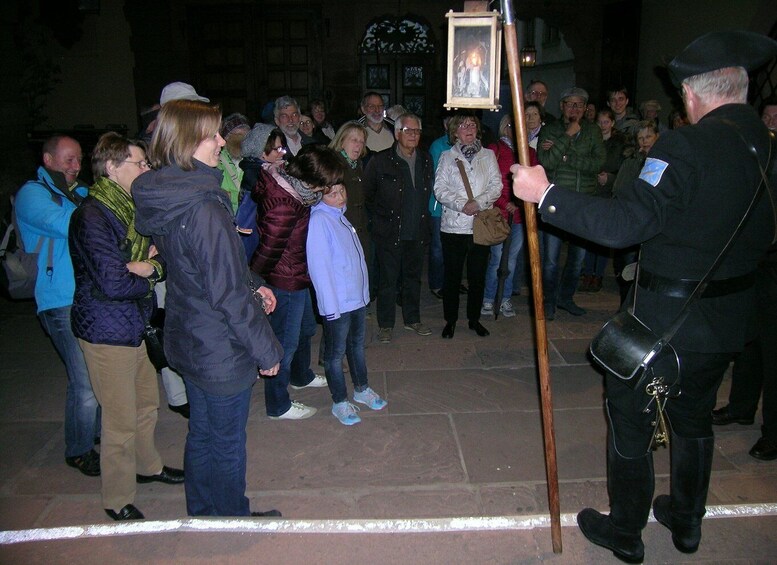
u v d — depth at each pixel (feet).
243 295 7.04
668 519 7.82
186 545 7.57
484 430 11.13
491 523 7.88
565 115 16.24
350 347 11.69
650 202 5.93
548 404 7.06
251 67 34.50
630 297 7.31
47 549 7.55
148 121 13.32
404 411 11.87
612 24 34.30
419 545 7.57
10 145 22.13
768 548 7.50
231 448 7.80
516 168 6.45
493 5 6.68
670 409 7.10
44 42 32.12
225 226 6.90
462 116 14.79
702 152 5.94
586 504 8.93
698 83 6.36
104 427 8.32
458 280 15.31
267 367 7.29
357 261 10.95
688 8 28.50
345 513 8.84
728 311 6.45
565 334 15.83
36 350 15.24
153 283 8.21
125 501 8.63
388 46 34.68
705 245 6.20
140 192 6.84
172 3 33.58
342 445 10.68
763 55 6.18
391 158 14.61
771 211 6.35
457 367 13.89
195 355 7.30
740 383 10.78
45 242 9.11
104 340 7.93
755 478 9.54
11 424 11.57
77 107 34.04
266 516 8.32
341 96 34.96
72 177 9.48
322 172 9.83
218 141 7.14
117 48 33.63
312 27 34.22
